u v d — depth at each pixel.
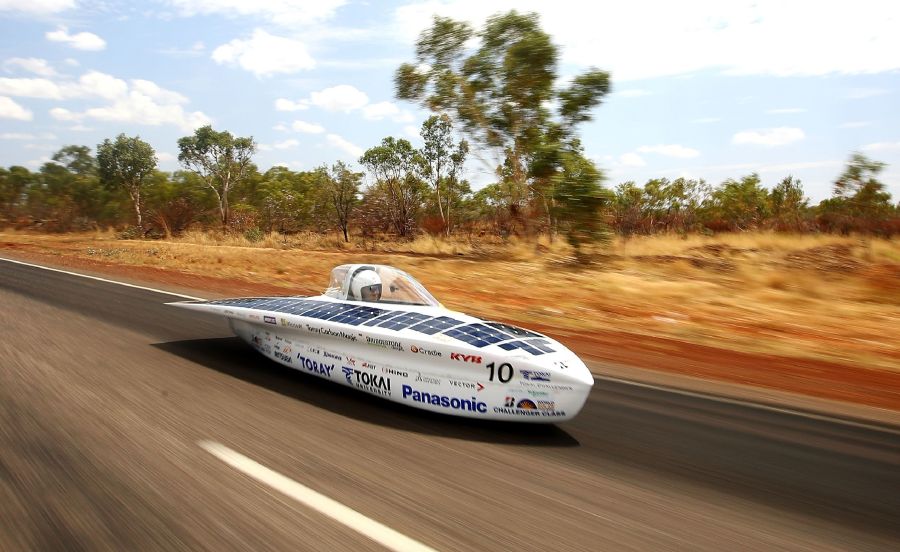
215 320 9.37
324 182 38.78
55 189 57.22
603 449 4.75
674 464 4.51
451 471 4.02
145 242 35.53
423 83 23.62
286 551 2.85
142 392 5.31
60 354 6.60
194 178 50.12
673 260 22.31
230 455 3.98
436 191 36.97
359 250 31.36
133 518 3.07
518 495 3.72
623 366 8.27
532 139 22.75
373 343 5.31
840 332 11.67
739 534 3.41
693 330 11.54
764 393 7.13
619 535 3.29
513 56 22.06
